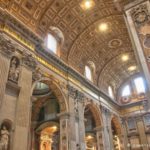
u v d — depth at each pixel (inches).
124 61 1037.8
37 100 793.6
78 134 661.9
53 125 759.1
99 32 815.1
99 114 854.5
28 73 519.5
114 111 1039.0
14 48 502.0
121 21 764.6
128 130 1067.3
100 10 721.0
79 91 741.9
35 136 782.5
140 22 359.9
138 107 1085.8
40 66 594.2
